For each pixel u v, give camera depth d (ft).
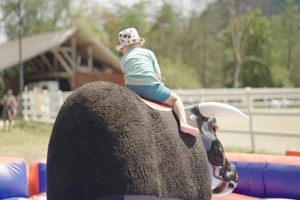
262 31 183.21
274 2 211.82
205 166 11.82
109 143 10.15
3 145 42.63
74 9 172.86
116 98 10.61
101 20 187.93
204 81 191.93
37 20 167.73
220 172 12.67
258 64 182.29
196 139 11.96
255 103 76.54
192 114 12.67
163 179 10.71
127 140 10.22
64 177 10.31
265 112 33.83
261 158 20.31
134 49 12.48
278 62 193.26
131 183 10.00
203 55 196.75
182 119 11.71
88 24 174.29
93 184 10.17
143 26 197.06
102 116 10.30
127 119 10.41
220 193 13.02
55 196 10.36
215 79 192.85
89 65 107.14
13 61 96.37
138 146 10.29
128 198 10.49
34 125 62.44
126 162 10.07
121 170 10.03
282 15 203.41
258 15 181.47
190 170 11.43
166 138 11.07
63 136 10.49
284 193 18.98
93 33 173.06
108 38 181.57
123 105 10.55
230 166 13.05
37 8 167.32
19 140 46.57
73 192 10.25
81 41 105.40
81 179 10.23
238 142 38.70
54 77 108.17
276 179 19.20
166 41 196.03
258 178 19.76
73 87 104.73
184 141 11.55
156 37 195.31
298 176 18.62
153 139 10.76
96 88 10.72
